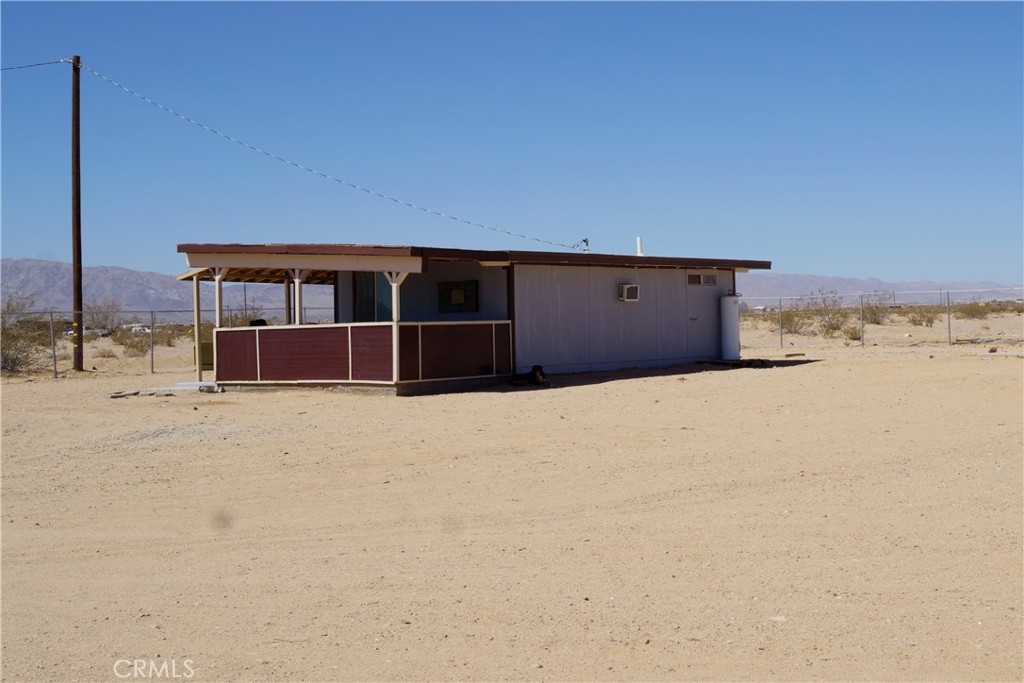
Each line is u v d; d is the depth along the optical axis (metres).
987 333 46.06
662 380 22.89
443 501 10.36
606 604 6.91
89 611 7.07
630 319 26.55
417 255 20.64
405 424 16.31
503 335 23.22
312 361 22.08
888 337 45.53
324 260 21.47
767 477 11.21
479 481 11.36
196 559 8.38
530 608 6.86
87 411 19.47
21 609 7.15
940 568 7.59
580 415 16.94
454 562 8.06
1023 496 9.98
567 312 24.91
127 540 9.05
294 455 13.42
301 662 5.96
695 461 12.31
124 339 53.22
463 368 22.20
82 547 8.83
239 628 6.61
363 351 21.33
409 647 6.18
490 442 14.10
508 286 23.58
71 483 11.81
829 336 49.31
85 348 48.16
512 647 6.14
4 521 9.88
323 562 8.17
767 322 68.00
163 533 9.27
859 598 6.92
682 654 5.95
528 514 9.68
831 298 69.12
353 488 11.15
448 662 5.91
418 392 21.27
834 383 20.94
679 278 27.94
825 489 10.52
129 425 17.00
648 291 27.03
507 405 18.72
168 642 6.39
